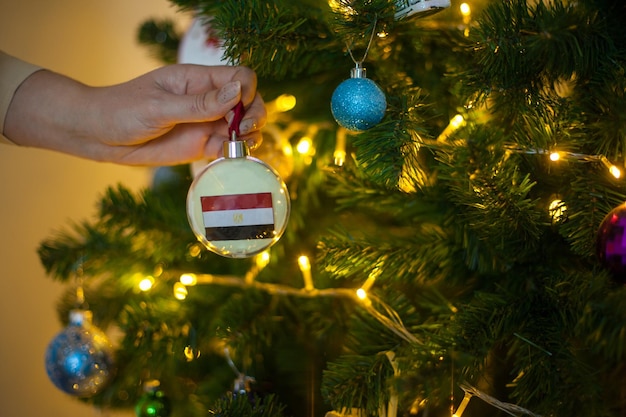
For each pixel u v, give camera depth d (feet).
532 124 2.23
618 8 2.37
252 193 2.21
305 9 2.47
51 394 4.67
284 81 2.85
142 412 2.85
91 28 4.74
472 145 2.18
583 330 2.25
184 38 2.99
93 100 2.66
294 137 3.14
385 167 2.13
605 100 2.20
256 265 2.94
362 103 2.11
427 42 2.59
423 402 2.19
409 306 2.53
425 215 2.61
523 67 2.19
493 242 2.34
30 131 2.77
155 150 2.76
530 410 2.25
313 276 2.94
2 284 4.55
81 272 2.90
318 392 2.89
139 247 2.95
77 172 4.74
